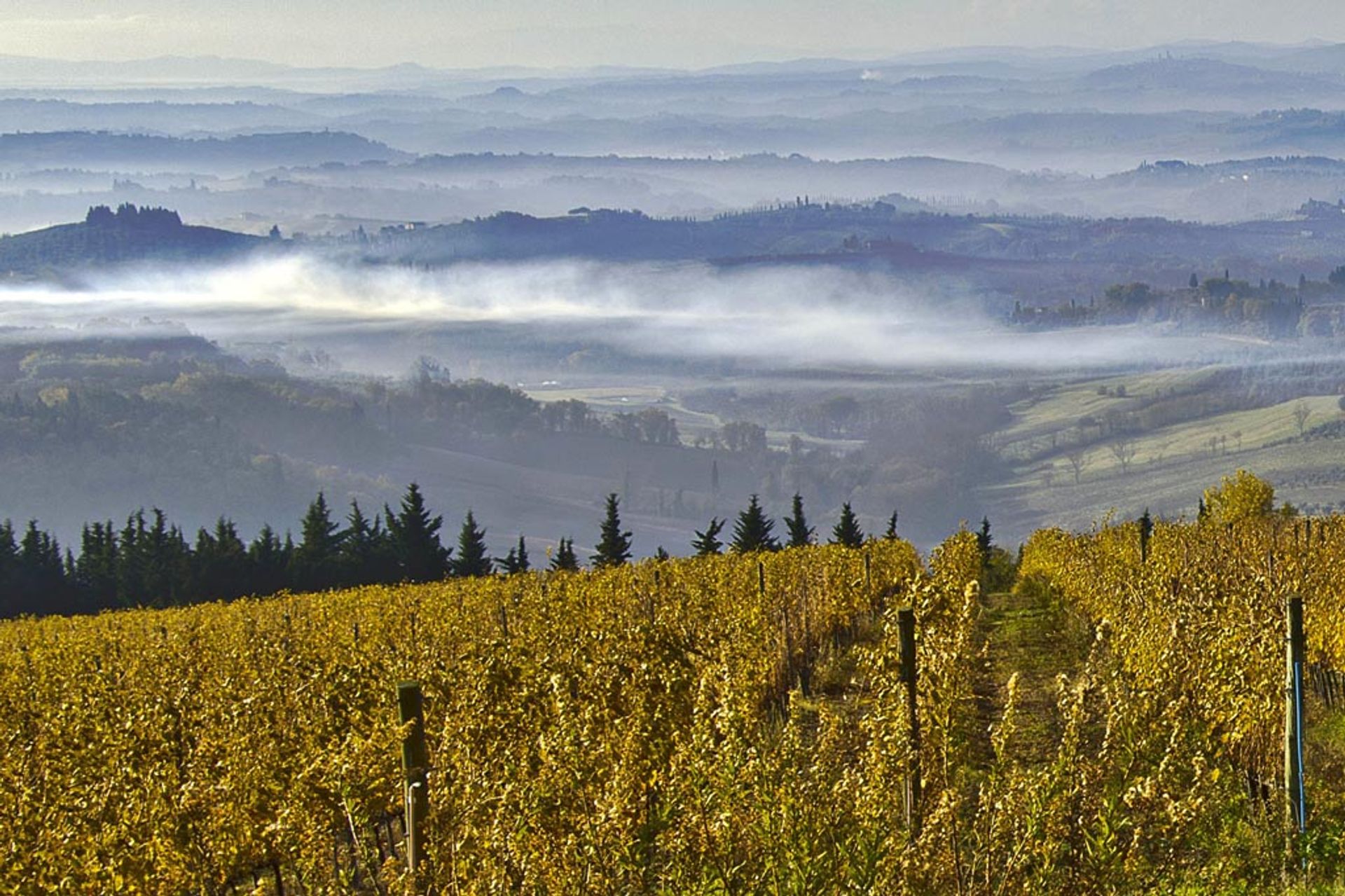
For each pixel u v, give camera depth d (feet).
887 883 26.66
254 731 43.39
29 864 31.78
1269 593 52.37
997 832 27.99
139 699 51.01
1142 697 31.37
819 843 26.99
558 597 79.66
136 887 33.32
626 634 43.39
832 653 84.64
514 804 29.30
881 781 28.86
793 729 29.71
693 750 29.94
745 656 49.37
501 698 39.99
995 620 109.40
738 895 27.02
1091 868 27.55
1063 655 80.64
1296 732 38.45
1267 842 35.22
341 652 63.62
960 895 27.68
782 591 81.92
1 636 120.47
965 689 34.24
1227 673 39.42
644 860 30.30
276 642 71.36
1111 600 75.00
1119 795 28.78
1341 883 32.55
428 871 29.12
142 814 34.96
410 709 31.55
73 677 62.80
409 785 30.73
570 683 39.55
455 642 65.31
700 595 76.07
